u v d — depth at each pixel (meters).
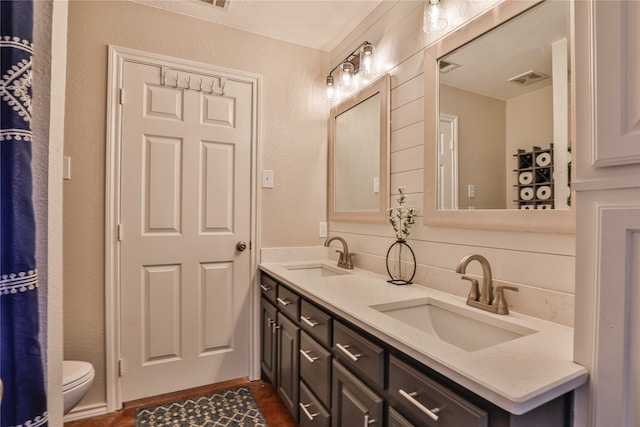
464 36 1.42
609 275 0.76
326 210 2.55
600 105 0.77
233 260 2.28
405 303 1.39
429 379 0.90
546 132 1.13
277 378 1.99
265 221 2.37
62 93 0.98
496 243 1.32
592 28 0.79
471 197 1.39
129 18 2.01
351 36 2.31
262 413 1.92
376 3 2.01
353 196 2.24
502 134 1.27
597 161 0.78
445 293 1.51
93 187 1.92
